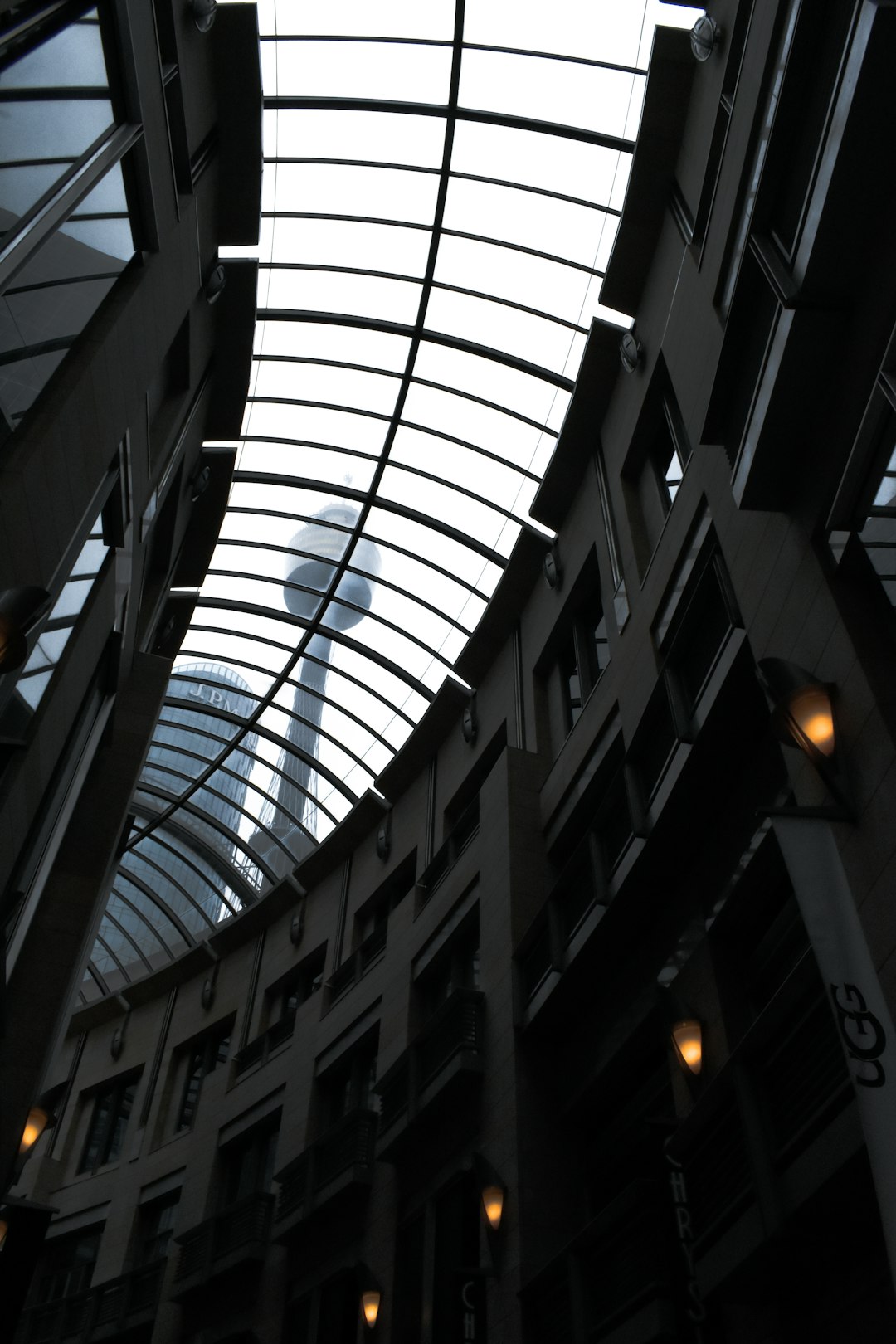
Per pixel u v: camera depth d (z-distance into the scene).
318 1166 16.55
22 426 7.21
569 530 16.80
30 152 6.71
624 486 14.41
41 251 7.10
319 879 23.48
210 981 25.08
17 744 8.05
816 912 6.04
